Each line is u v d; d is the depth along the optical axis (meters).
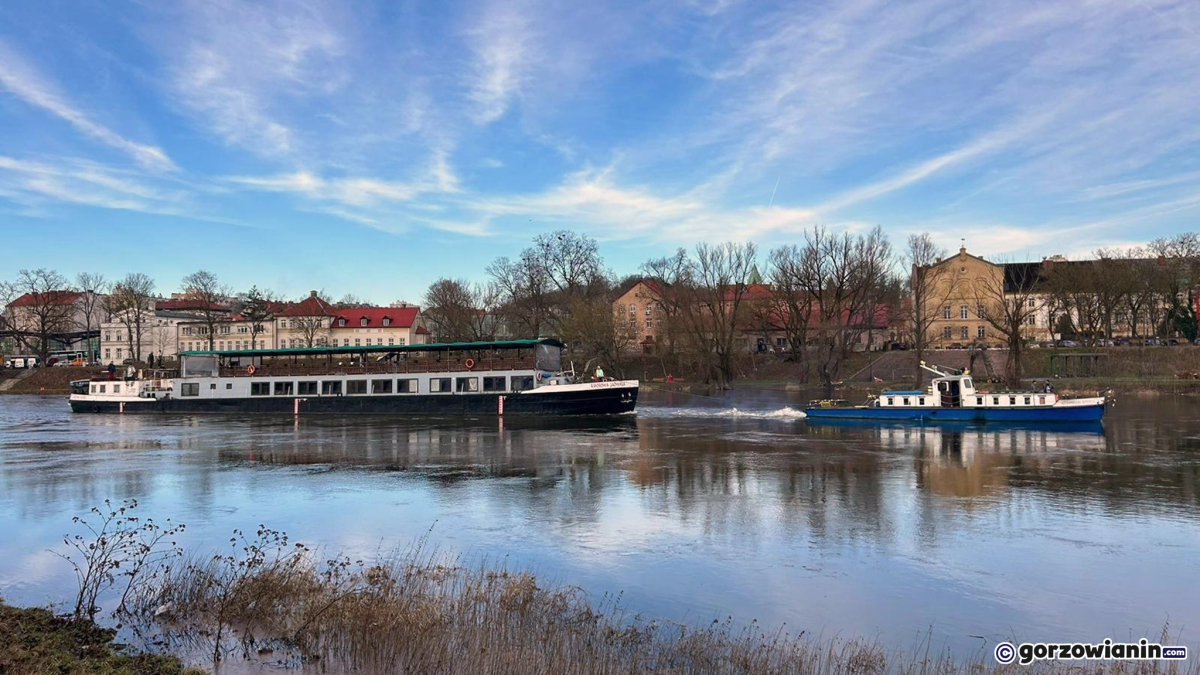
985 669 11.82
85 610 13.91
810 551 18.42
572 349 99.88
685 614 14.22
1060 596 15.41
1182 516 21.83
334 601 12.86
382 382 60.78
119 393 68.25
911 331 97.19
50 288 119.19
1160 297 99.25
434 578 15.49
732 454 34.88
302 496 25.81
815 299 92.38
